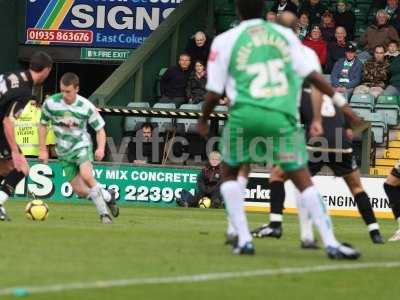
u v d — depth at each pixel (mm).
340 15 64000
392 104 58500
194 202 53438
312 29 61938
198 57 61656
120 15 68750
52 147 54562
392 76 59969
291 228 38281
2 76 34031
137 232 31969
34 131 53875
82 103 36406
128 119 57250
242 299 19234
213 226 37406
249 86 24000
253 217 47562
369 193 51750
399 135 58500
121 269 22109
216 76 24234
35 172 54125
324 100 31516
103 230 32156
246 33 24109
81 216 41094
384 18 61469
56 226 33375
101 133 36750
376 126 57938
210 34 66625
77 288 19422
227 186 25047
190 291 19750
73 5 68938
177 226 36656
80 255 24328
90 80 72438
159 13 68750
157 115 56406
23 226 32719
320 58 61406
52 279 20375
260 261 24250
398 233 33062
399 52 60781
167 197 53969
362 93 58906
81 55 69062
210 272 22156
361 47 61969
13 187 36406
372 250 28625
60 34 69125
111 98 59594
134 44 68812
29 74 34031
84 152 36688
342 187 52000
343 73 59531
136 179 54188
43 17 69188
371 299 19984
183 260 23969
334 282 21672
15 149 34469
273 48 24000
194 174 53781
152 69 63094
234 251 25578
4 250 24875
